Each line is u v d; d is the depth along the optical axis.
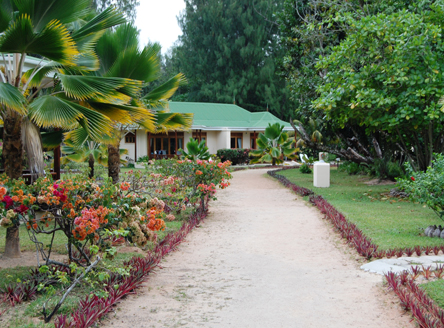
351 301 4.36
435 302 4.02
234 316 4.00
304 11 18.95
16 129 5.82
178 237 7.27
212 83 47.59
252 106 47.22
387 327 3.72
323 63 12.12
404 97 10.59
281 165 29.12
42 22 5.81
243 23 47.22
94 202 4.76
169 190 9.41
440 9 10.90
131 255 6.18
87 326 3.58
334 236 7.61
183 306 4.27
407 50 10.53
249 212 10.59
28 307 4.09
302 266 5.78
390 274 4.69
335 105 11.24
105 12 6.23
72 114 5.66
